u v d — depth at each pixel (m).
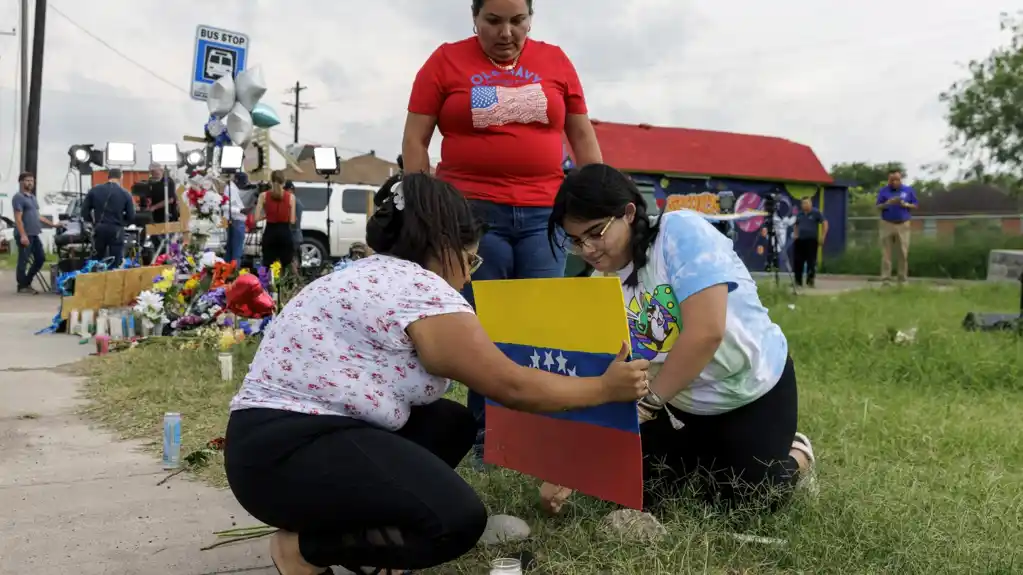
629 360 2.38
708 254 2.65
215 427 4.39
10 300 12.12
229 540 2.94
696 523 2.77
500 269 3.66
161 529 3.05
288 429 2.12
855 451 3.81
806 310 9.94
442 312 2.12
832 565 2.55
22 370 6.20
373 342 2.14
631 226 2.73
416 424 2.64
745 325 2.75
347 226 16.23
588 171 2.69
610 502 3.00
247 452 2.15
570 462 2.71
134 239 13.54
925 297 12.34
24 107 20.98
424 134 3.65
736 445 2.93
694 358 2.58
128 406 4.93
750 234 21.12
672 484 3.07
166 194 11.32
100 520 3.14
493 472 3.38
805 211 16.39
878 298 12.23
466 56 3.58
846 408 4.72
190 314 7.57
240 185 12.35
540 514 3.02
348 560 2.23
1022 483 3.38
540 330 2.62
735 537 2.69
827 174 22.77
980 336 7.20
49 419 4.73
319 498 2.13
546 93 3.58
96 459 3.96
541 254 3.71
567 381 2.24
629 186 2.69
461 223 2.27
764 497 2.87
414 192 2.26
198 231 8.55
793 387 2.97
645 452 3.11
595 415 2.57
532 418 2.84
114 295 8.55
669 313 2.72
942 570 2.46
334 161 12.12
